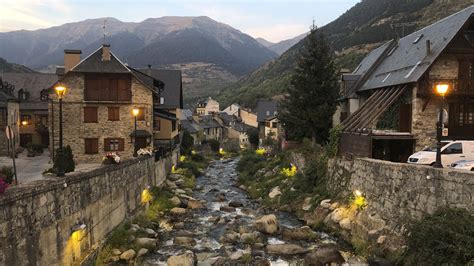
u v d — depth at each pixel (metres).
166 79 52.22
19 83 52.00
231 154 75.31
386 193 17.88
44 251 11.48
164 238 20.16
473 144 20.38
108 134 35.50
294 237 19.72
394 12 129.00
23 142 47.25
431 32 28.97
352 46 117.81
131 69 38.94
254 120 110.00
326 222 21.25
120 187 19.89
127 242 17.92
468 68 24.84
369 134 22.30
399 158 27.42
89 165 33.50
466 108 25.47
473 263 9.94
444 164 19.91
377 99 27.31
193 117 86.88
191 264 15.34
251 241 19.27
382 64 34.59
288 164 36.22
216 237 20.48
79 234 14.18
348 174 23.06
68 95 34.81
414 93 25.17
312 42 36.03
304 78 35.69
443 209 12.55
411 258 12.70
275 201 28.75
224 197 32.47
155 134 43.34
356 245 17.44
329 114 34.66
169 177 37.66
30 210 10.73
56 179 12.46
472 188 12.22
